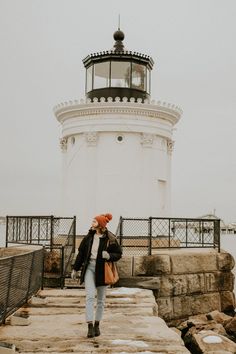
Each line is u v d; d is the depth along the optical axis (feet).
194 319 43.68
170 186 66.80
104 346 22.97
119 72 65.26
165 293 46.65
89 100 62.64
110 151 62.18
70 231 50.24
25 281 32.96
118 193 61.52
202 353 28.58
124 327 27.09
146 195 61.82
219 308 51.21
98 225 25.31
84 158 63.00
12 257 28.43
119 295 38.04
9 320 27.78
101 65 65.82
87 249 25.09
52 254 46.80
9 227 57.11
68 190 64.64
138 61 65.77
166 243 60.39
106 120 62.03
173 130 68.74
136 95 64.95
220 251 53.52
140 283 45.70
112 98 63.10
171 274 47.50
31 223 54.24
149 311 31.81
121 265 46.44
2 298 26.76
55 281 46.16
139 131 62.23
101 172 61.98
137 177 62.08
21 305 32.55
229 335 39.19
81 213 62.13
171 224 54.39
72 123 64.28
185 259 48.98
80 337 24.76
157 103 62.90
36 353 21.74
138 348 22.56
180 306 47.85
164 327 27.12
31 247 55.01
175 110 64.75
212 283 50.93
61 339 24.36
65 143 66.80
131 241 59.41
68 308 33.01
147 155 62.39
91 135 62.28
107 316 30.25
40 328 26.89
